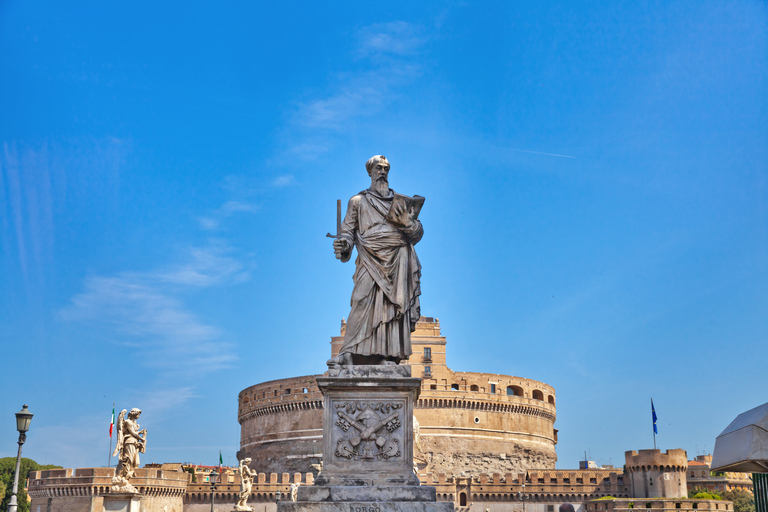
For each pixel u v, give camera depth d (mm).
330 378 11180
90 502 116250
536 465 167125
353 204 12367
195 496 136125
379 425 11094
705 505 122938
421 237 12359
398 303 11719
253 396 168000
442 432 158250
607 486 143500
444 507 10414
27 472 148625
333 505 10359
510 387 176875
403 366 11359
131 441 29016
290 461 153125
